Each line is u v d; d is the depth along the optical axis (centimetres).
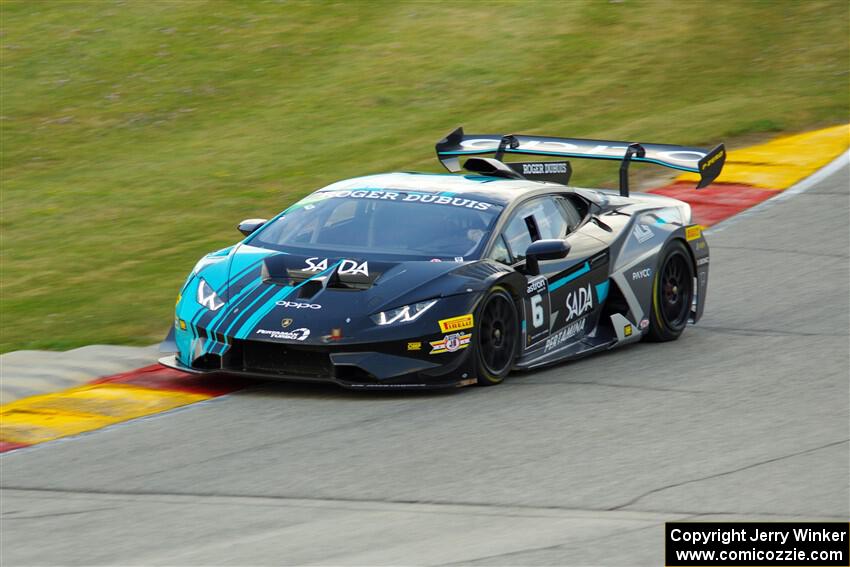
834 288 3669
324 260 2770
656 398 2612
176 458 2261
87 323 3503
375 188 3056
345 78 7394
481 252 2797
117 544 1802
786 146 5447
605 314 3134
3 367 2994
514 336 2794
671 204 3447
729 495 1952
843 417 2422
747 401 2570
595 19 8125
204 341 2700
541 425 2409
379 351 2588
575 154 3516
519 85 7038
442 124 6378
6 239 4806
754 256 4091
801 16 7944
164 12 8812
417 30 8175
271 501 1995
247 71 7669
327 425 2447
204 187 5494
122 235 4756
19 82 7675
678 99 6556
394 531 1819
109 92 7444
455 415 2494
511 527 1822
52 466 2241
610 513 1881
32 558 1752
